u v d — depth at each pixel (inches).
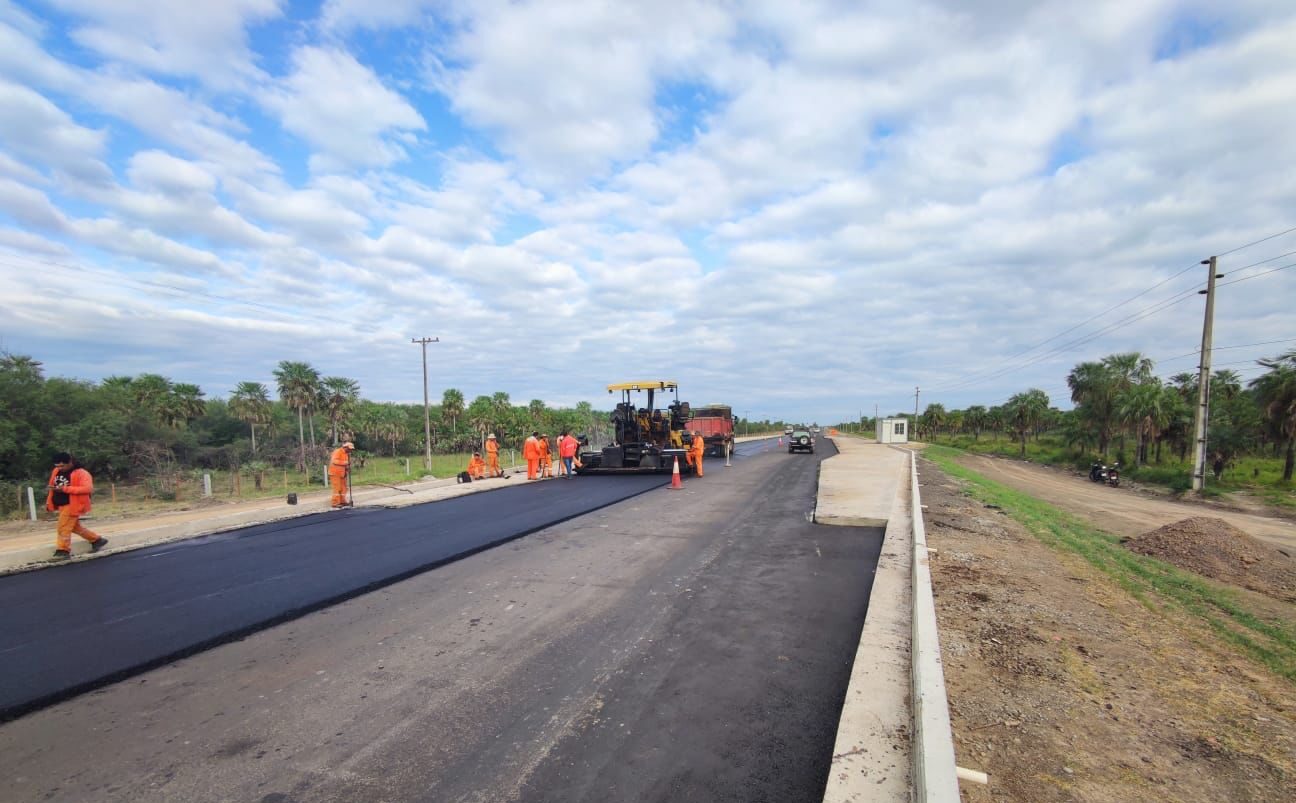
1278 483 1212.5
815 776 119.1
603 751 128.6
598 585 259.8
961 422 3447.3
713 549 327.9
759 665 174.1
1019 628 211.5
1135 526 783.7
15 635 212.4
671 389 863.1
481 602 238.4
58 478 344.8
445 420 2625.5
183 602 248.4
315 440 2471.7
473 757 127.3
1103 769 125.9
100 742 137.4
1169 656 208.5
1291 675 213.9
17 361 1187.3
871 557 308.8
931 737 116.6
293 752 131.1
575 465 812.6
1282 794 123.4
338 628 211.6
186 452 1621.6
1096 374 1850.4
